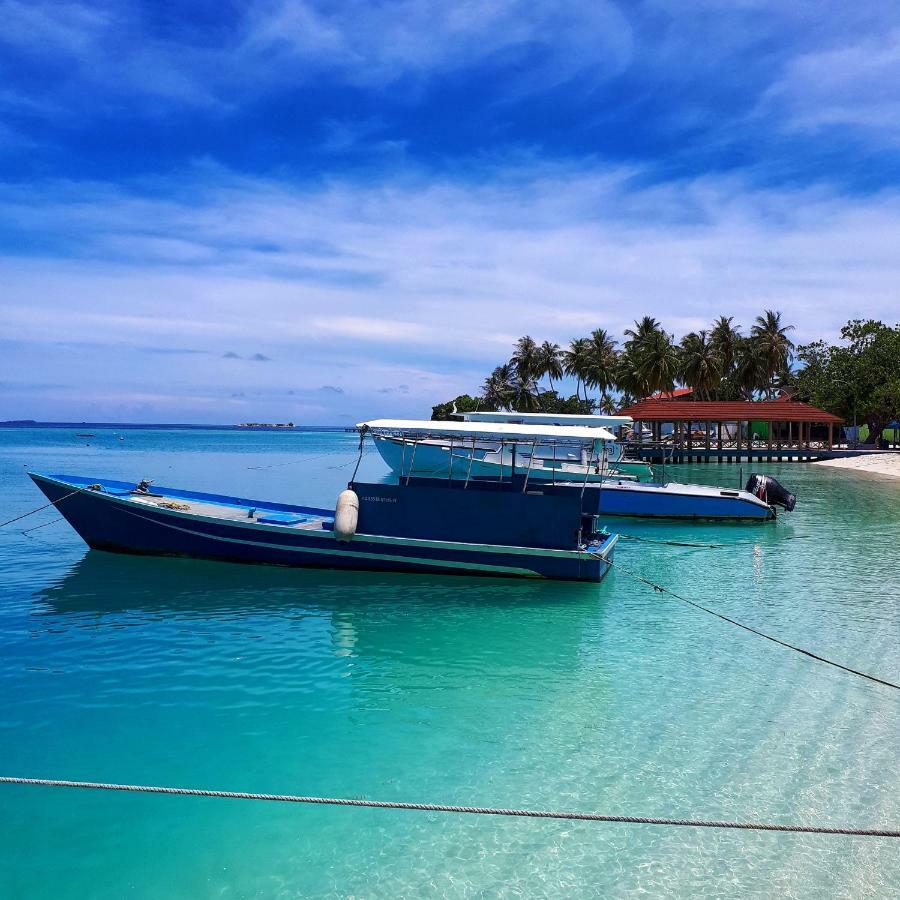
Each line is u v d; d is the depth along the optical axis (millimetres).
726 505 25891
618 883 5824
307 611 13172
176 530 16062
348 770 7484
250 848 6238
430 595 14211
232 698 9266
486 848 6273
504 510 15008
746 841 6383
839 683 10000
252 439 154875
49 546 18969
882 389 70625
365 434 15562
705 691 9688
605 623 12891
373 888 5734
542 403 99750
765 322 85312
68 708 8898
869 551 20719
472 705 9148
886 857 6180
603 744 8094
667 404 67750
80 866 5973
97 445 102500
